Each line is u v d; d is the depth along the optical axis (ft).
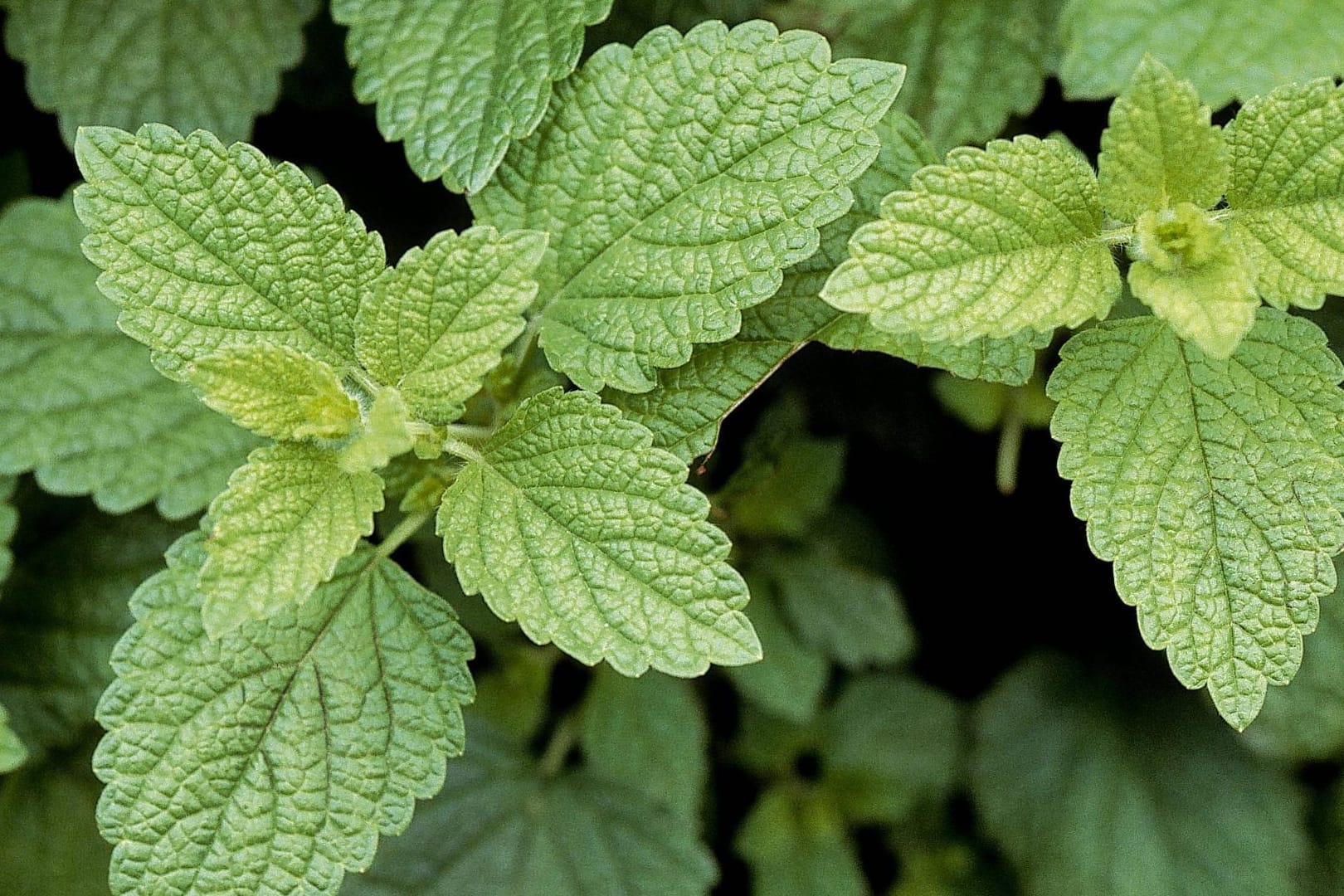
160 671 2.11
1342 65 2.22
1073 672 2.59
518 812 2.47
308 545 2.07
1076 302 2.08
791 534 2.46
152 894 2.09
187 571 2.12
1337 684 2.37
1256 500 2.10
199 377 2.07
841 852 2.55
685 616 2.06
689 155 2.12
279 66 2.34
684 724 2.45
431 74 2.18
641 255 2.12
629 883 2.46
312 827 2.11
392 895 2.44
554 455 2.10
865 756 2.57
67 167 2.45
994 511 2.54
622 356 2.12
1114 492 2.10
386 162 2.42
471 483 2.10
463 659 2.13
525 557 2.09
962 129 2.31
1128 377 2.12
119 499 2.28
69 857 2.36
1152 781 2.56
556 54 2.15
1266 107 2.09
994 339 2.13
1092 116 2.36
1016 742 2.58
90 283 2.32
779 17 2.34
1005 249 2.08
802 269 2.14
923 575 2.59
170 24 2.33
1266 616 2.09
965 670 2.66
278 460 2.08
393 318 2.09
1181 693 2.56
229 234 2.09
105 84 2.33
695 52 2.12
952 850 2.65
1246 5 2.24
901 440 2.47
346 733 2.12
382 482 2.09
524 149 2.15
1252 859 2.54
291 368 2.09
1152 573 2.10
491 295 2.08
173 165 2.08
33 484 2.36
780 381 2.39
